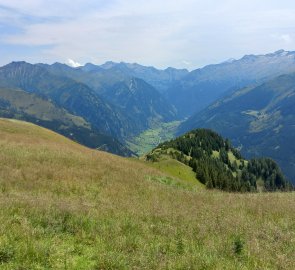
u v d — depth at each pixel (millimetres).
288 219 19312
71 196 22953
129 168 41062
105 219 16109
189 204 24297
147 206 21234
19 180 24672
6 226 12820
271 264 11906
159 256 11641
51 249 11359
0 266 9922
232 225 17109
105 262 10797
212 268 11062
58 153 40312
